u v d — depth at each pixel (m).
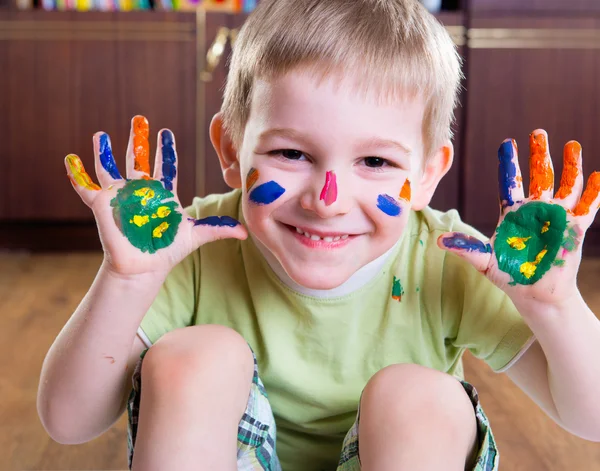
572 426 0.76
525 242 0.71
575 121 2.45
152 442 0.65
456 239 0.72
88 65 2.45
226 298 0.85
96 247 2.60
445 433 0.66
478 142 2.45
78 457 1.14
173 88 2.46
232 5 2.58
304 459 0.88
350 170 0.71
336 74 0.69
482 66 2.42
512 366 0.82
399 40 0.73
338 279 0.74
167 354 0.70
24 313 1.86
